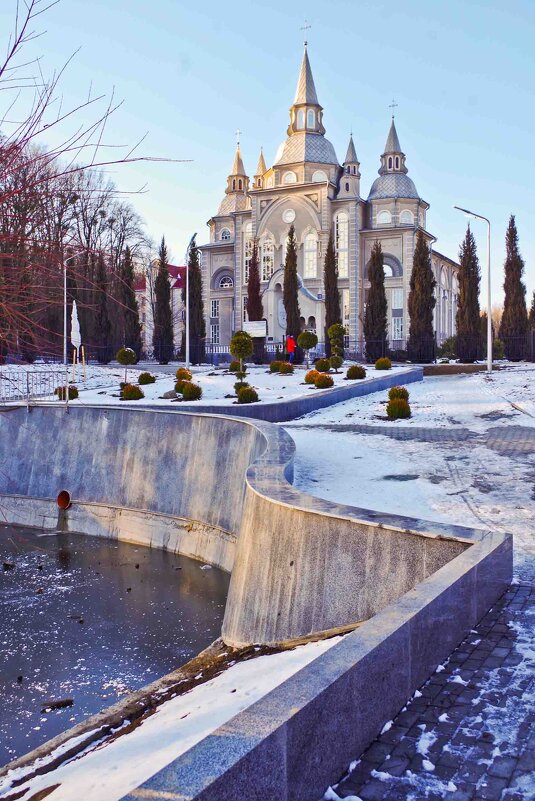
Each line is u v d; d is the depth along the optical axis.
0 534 21.22
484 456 15.62
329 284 53.66
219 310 74.38
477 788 3.59
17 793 6.30
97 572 16.97
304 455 16.38
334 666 3.89
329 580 8.00
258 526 9.52
